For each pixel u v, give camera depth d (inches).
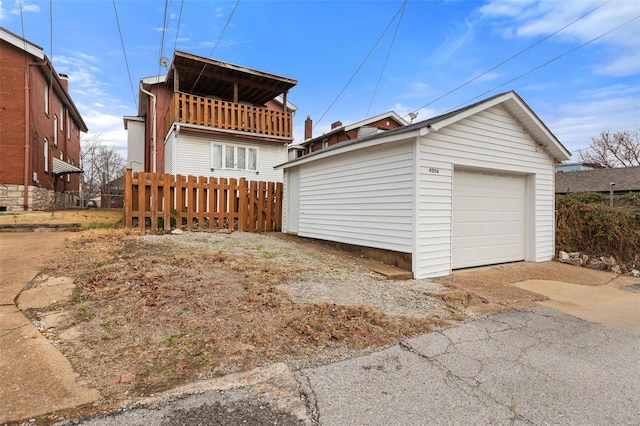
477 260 295.3
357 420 86.2
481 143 284.0
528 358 126.3
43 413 81.8
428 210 250.1
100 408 85.4
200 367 107.4
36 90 578.6
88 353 110.9
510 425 86.9
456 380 108.3
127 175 348.8
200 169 528.4
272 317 147.0
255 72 535.2
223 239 337.7
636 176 864.9
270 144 587.5
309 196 387.2
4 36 502.9
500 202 312.2
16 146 522.3
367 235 294.2
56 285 165.2
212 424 81.7
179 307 149.6
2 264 201.3
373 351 126.5
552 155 340.8
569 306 194.9
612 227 315.0
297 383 102.2
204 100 520.4
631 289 237.3
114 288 165.6
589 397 101.2
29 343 113.2
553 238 343.0
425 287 219.5
